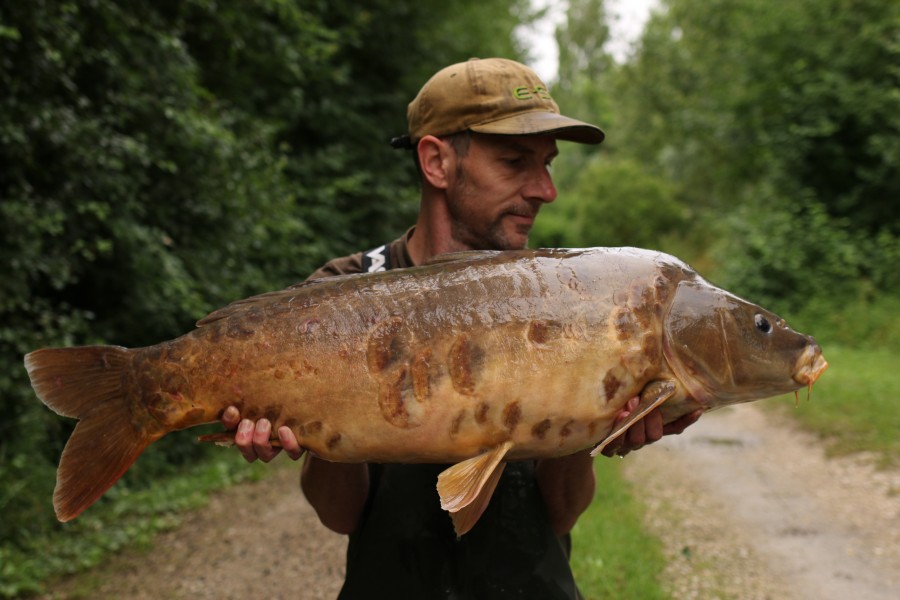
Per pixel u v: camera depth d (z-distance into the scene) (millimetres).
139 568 4684
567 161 43312
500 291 1732
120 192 6195
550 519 2031
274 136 9820
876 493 5617
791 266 13750
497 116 1916
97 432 1765
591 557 4367
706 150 20531
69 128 5656
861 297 12805
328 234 10578
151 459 6383
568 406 1700
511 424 1691
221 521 5484
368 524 1972
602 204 30828
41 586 4391
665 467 6609
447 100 1951
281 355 1711
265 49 9195
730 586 4203
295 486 6305
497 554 1906
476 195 1968
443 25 12961
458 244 2029
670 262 1839
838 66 14859
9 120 5211
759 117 16391
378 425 1698
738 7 17484
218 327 1748
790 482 6059
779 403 8492
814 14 15156
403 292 1748
